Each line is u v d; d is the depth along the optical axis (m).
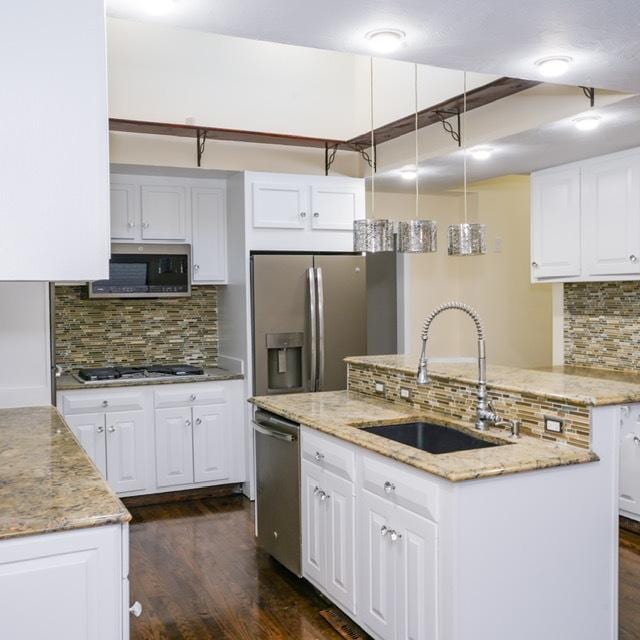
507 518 2.28
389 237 3.68
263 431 3.60
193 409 4.79
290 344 4.88
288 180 4.92
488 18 2.22
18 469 2.24
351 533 2.83
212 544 3.97
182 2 2.12
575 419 2.51
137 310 5.22
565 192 4.44
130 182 4.83
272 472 3.59
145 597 3.27
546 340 6.32
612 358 4.57
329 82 5.54
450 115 4.22
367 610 2.72
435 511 2.28
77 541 1.73
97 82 1.61
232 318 5.10
